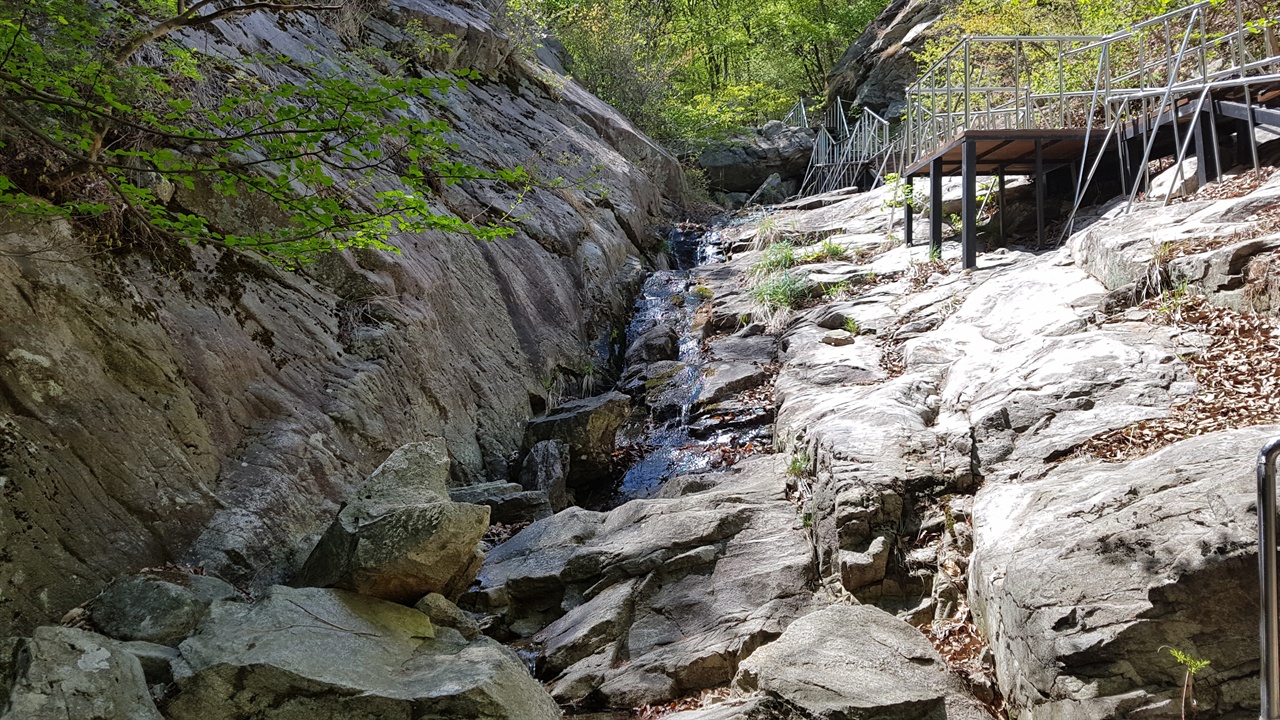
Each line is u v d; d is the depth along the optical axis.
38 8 5.15
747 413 9.70
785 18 30.80
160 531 5.32
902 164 14.05
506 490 7.95
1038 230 11.38
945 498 5.80
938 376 7.73
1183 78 12.16
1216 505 3.98
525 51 17.09
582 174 15.36
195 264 6.59
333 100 4.03
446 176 4.37
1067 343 6.84
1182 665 3.60
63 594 4.67
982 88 13.52
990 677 4.62
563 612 6.34
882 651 4.80
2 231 5.24
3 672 3.69
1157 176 10.76
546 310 11.32
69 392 5.20
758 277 13.55
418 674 4.38
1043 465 5.52
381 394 7.54
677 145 24.53
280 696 4.00
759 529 6.62
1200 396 5.54
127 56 4.62
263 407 6.52
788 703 4.44
